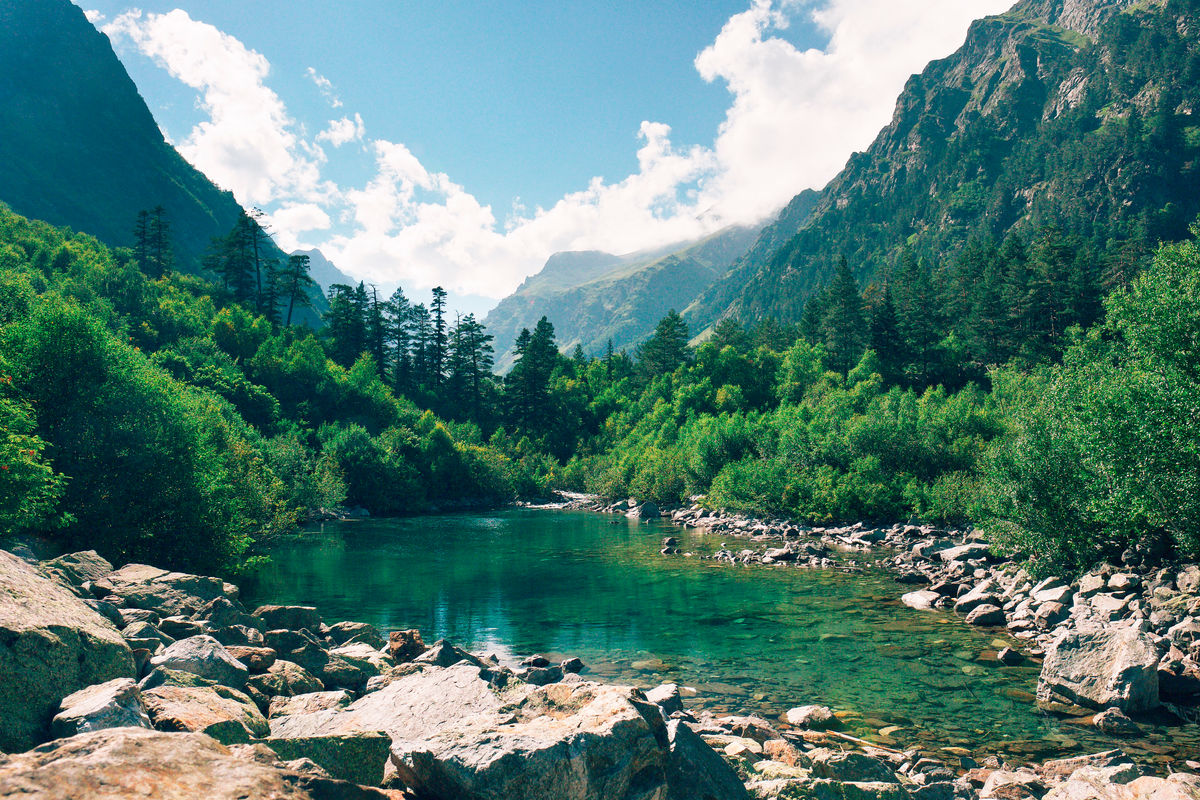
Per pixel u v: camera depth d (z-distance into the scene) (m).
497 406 132.38
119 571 18.80
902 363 110.88
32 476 18.41
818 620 23.12
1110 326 25.48
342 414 100.12
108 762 3.80
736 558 37.69
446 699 9.51
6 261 93.94
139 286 98.62
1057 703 14.75
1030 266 110.44
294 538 48.97
